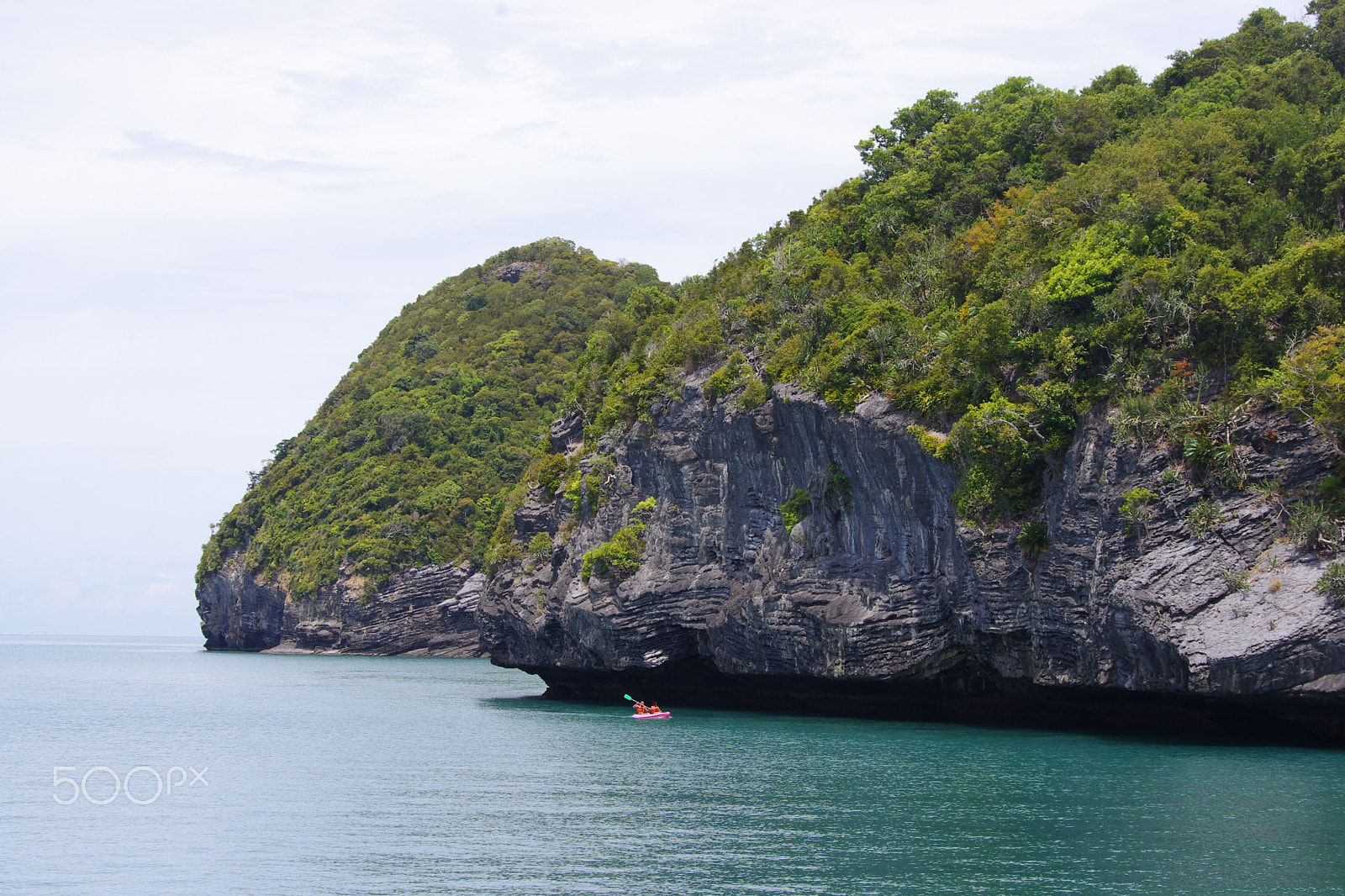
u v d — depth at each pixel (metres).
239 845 35.03
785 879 29.88
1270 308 48.19
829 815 37.03
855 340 63.22
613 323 95.62
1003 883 29.14
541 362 195.38
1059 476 52.34
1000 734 56.50
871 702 65.75
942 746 51.66
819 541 64.69
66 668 154.50
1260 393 47.06
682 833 35.12
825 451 63.62
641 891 29.22
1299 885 28.53
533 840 34.78
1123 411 49.19
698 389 72.25
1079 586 50.50
